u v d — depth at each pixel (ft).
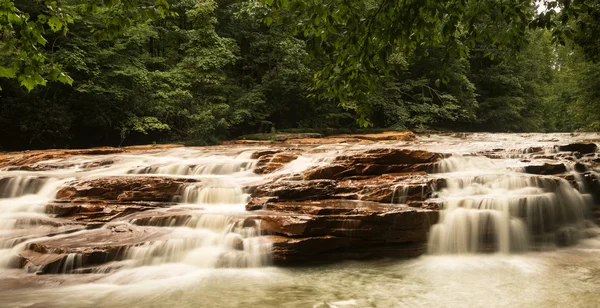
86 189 32.91
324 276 23.08
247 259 24.57
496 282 21.84
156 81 79.15
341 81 17.47
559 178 32.73
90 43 72.02
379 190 30.55
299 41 87.04
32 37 16.37
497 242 28.27
